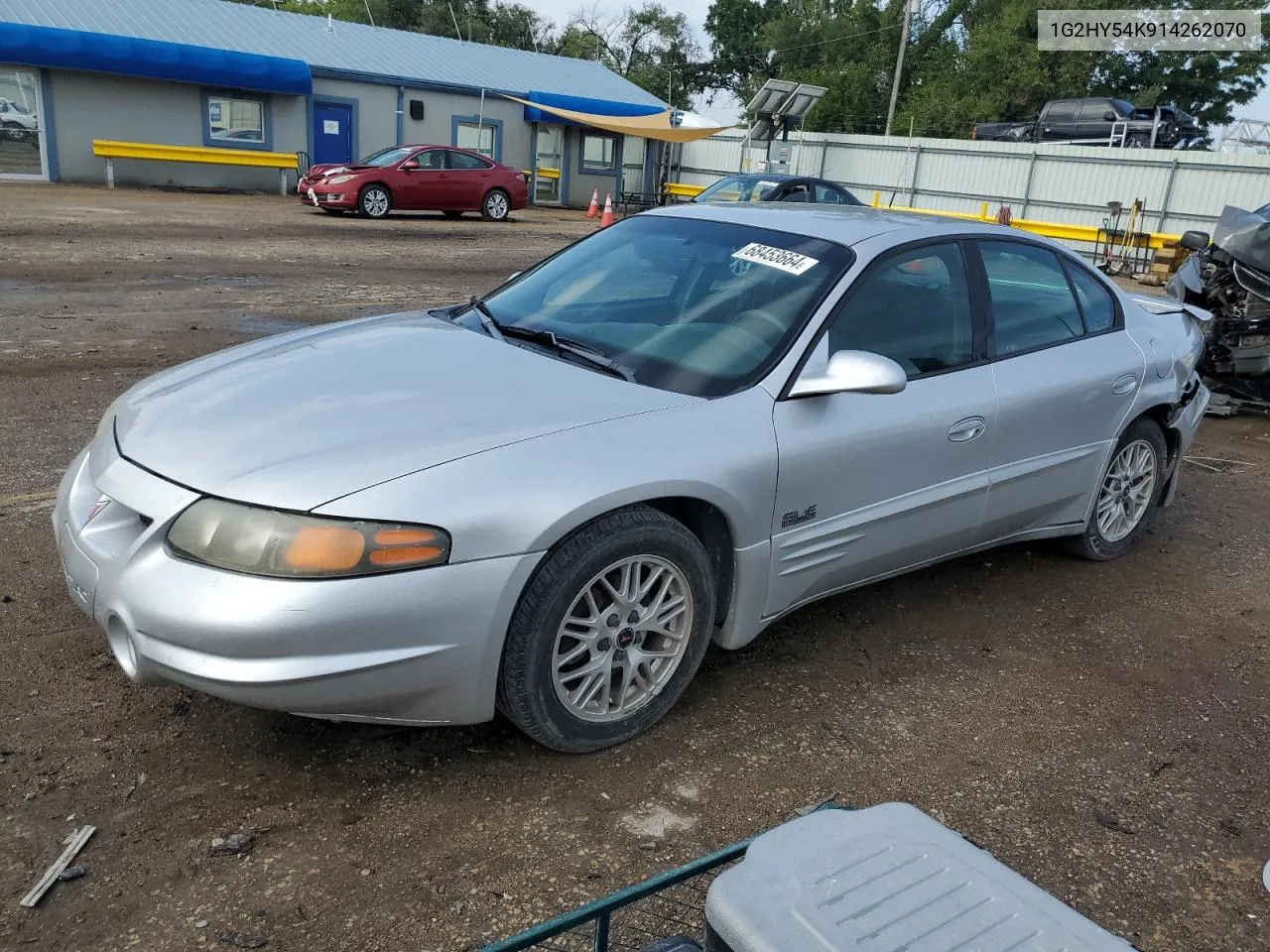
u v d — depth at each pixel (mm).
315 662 2438
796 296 3453
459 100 26828
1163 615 4266
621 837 2588
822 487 3264
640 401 3035
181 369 3434
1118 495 4660
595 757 2934
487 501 2564
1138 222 22500
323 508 2457
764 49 52938
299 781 2709
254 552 2436
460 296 10930
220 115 23500
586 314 3668
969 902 1238
